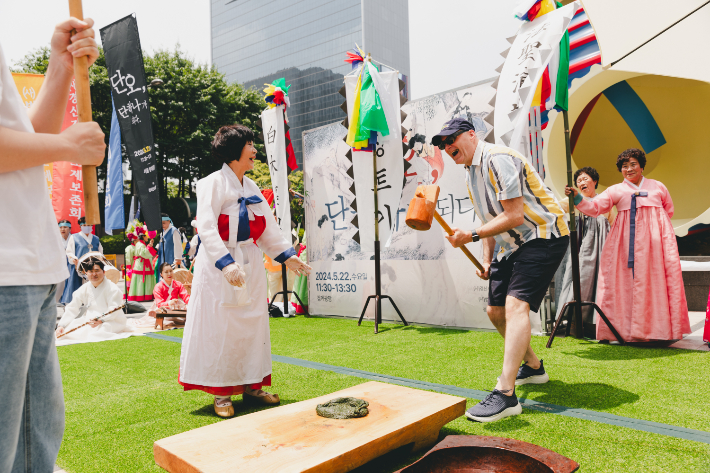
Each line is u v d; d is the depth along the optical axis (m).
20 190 0.98
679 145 9.18
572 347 3.81
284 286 6.57
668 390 2.58
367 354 3.83
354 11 70.62
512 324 2.28
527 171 2.37
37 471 1.08
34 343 1.07
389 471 1.73
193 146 21.17
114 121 8.23
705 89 8.42
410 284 5.47
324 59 72.75
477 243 4.91
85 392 2.92
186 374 2.46
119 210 8.40
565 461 1.51
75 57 1.15
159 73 20.56
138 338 4.96
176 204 21.48
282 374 3.24
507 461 1.49
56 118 1.21
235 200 2.49
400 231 5.54
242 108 23.53
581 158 10.05
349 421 1.73
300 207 20.44
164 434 2.18
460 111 5.01
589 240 4.39
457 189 5.07
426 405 1.92
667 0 3.29
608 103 9.42
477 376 3.01
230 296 2.40
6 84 0.98
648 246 3.72
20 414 1.00
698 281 5.89
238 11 82.00
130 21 6.07
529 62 3.72
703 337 3.82
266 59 78.69
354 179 5.58
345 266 6.15
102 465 1.84
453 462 1.54
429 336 4.59
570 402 2.41
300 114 75.31
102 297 5.21
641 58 3.63
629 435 1.96
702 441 1.88
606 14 3.51
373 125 4.85
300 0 74.75
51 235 1.06
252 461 1.41
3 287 0.93
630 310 3.81
